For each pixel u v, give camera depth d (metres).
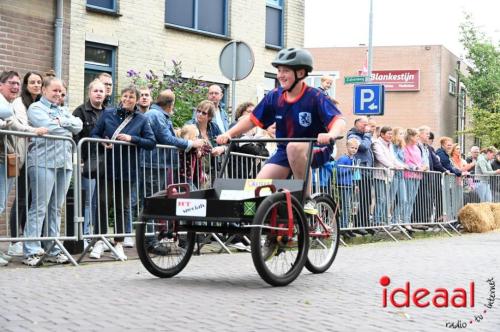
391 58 40.25
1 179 8.01
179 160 9.53
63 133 8.47
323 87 12.34
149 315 5.43
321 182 11.30
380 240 12.47
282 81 7.33
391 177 12.76
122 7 14.92
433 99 39.72
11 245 8.77
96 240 8.45
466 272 8.09
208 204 6.82
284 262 7.09
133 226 8.98
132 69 15.04
